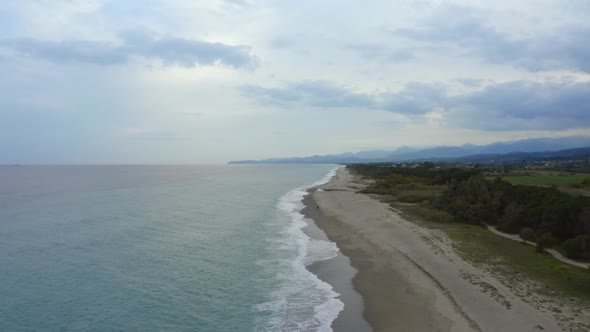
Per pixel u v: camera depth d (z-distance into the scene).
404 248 29.34
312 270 25.75
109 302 20.39
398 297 20.42
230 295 21.44
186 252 30.34
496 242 31.28
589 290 20.02
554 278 22.12
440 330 16.47
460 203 43.25
